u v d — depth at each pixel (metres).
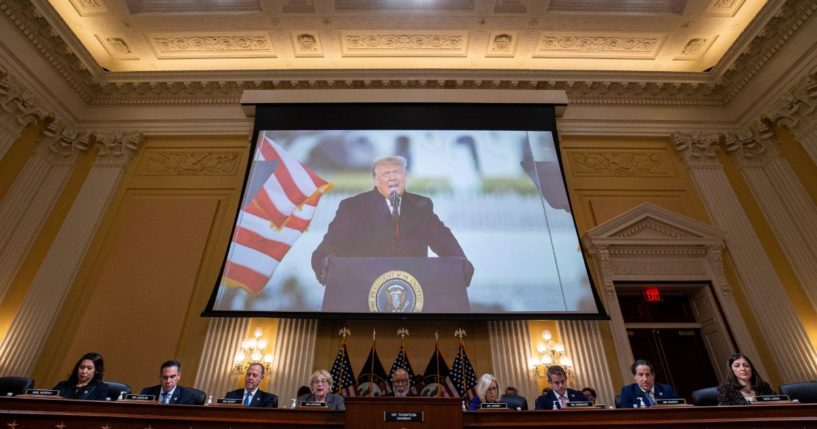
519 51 7.02
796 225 5.75
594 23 6.55
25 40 5.82
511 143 6.41
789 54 5.83
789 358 5.02
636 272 5.69
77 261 5.66
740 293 5.56
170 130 6.91
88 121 6.87
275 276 5.35
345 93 6.67
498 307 5.11
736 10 6.25
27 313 5.26
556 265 5.43
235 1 6.28
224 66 7.21
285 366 4.91
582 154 6.76
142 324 5.32
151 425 2.37
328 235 5.62
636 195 6.38
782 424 2.38
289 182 6.08
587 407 2.77
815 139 5.57
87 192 6.21
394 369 4.95
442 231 5.62
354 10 6.38
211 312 5.07
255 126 6.57
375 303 5.13
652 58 7.09
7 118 5.71
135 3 6.29
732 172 6.55
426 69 6.95
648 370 3.39
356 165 6.21
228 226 6.06
